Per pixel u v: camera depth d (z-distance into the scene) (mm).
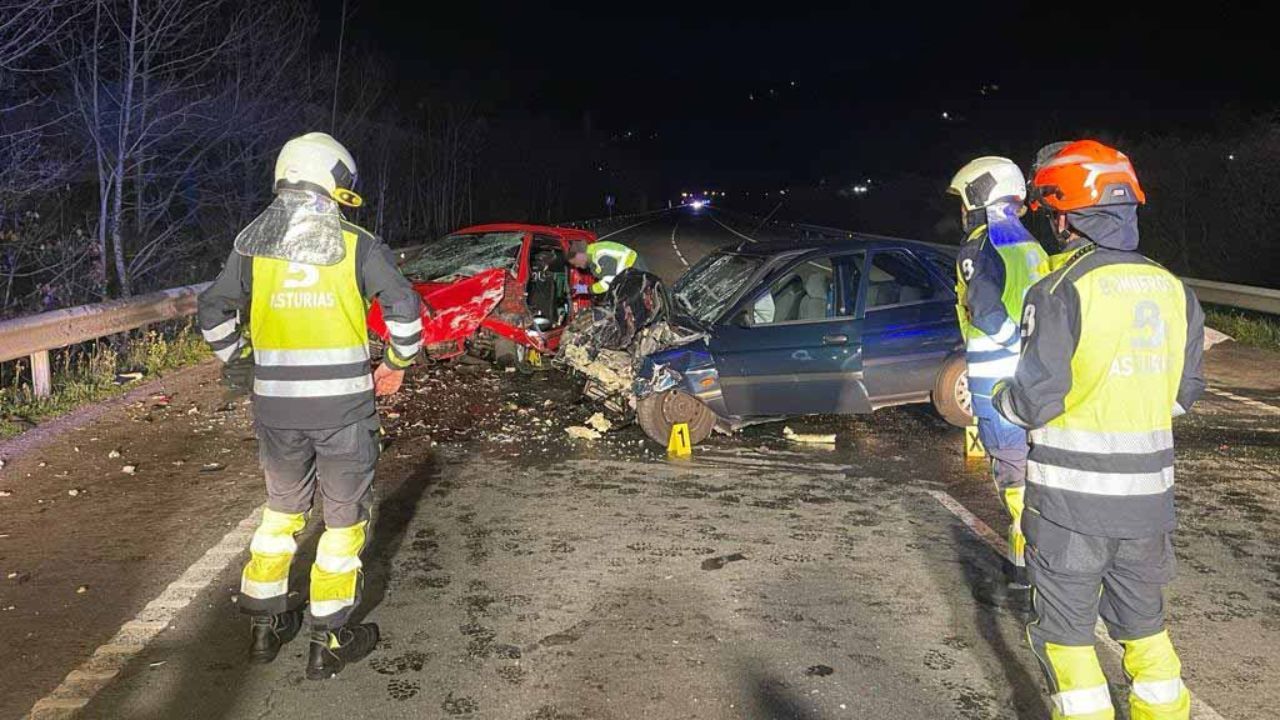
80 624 4250
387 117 32562
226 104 13750
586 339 8219
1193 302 2916
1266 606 4465
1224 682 3758
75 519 5602
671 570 4883
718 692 3678
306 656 3986
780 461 6949
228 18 13266
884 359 7461
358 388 3771
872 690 3693
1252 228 21156
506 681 3768
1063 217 2900
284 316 3656
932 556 5070
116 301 9617
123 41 11703
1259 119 21672
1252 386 9367
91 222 13641
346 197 3783
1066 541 2828
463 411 8367
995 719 3492
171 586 4648
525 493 6184
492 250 10656
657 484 6383
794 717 3506
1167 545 2855
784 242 8445
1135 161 24156
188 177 14547
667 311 7961
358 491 3836
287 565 3951
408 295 3801
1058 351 2742
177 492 6098
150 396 8758
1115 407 2758
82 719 3479
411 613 4383
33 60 10891
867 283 7625
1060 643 2898
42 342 8297
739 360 7277
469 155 43406
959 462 6895
